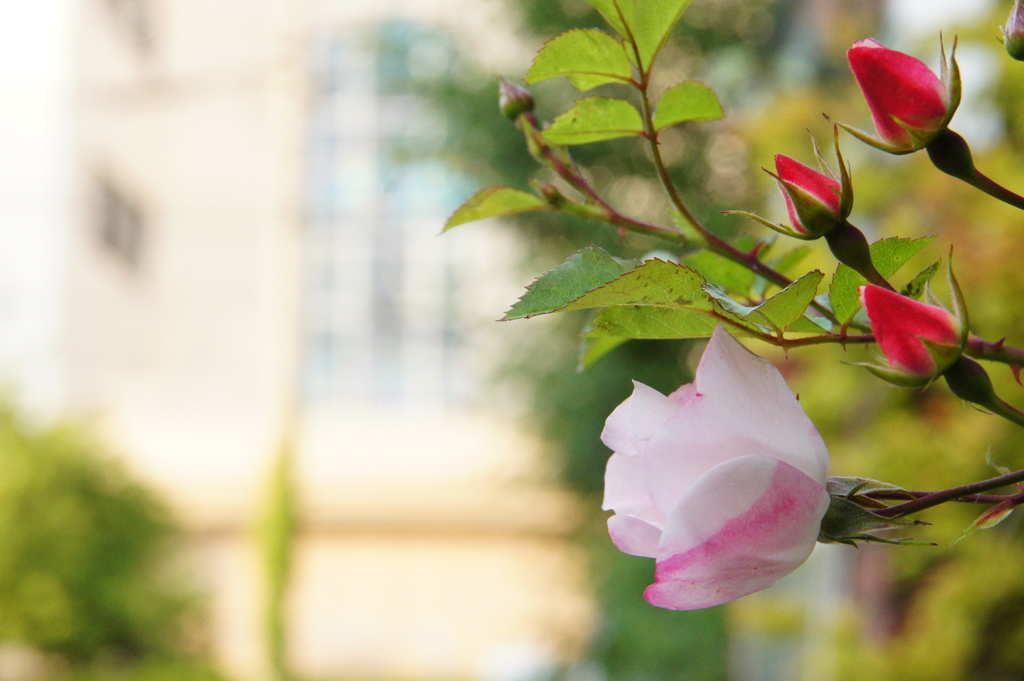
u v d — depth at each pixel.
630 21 0.54
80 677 7.79
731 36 5.98
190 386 13.61
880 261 0.48
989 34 2.17
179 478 12.55
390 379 12.90
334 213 12.95
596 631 6.18
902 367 0.41
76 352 12.15
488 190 0.63
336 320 12.95
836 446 2.40
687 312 0.45
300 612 11.52
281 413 10.74
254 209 13.88
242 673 9.67
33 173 11.84
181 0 13.90
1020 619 2.13
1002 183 2.01
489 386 6.54
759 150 3.09
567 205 0.63
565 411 6.01
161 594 8.12
